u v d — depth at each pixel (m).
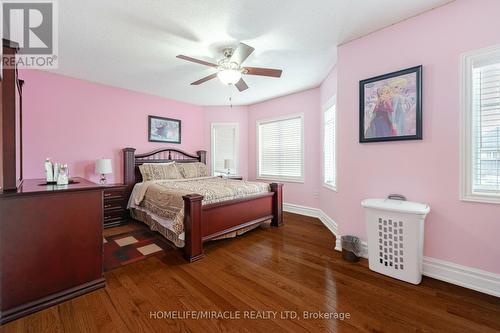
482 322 1.50
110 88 4.03
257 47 2.65
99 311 1.64
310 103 4.28
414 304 1.70
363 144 2.50
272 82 3.89
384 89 2.29
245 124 5.51
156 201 3.24
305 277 2.10
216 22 2.15
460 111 1.90
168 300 1.77
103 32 2.31
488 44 1.77
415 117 2.11
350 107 2.59
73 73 3.43
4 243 1.54
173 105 4.96
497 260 1.78
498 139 1.82
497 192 1.81
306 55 2.87
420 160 2.12
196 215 2.49
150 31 2.29
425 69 2.07
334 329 1.46
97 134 3.88
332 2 1.90
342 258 2.51
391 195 2.29
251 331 1.45
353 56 2.53
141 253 2.65
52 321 1.54
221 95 4.65
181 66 3.16
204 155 5.33
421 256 2.01
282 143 4.84
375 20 2.17
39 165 3.31
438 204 2.03
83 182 2.39
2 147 1.63
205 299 1.78
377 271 2.18
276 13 2.03
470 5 1.84
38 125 3.31
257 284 1.99
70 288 1.80
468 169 1.88
